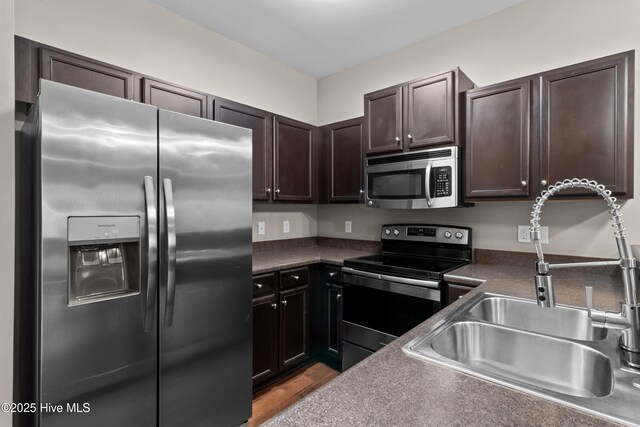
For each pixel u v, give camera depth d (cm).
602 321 97
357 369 76
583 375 90
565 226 202
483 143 202
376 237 297
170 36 231
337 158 292
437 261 237
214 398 169
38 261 117
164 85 199
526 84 186
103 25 200
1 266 127
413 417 57
